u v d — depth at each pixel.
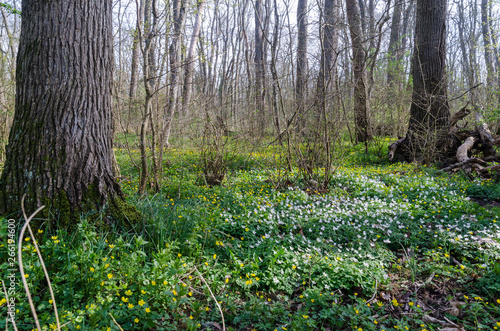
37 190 3.56
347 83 7.89
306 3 15.49
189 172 8.43
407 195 6.81
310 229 4.88
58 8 3.64
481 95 13.50
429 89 10.66
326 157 7.09
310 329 2.94
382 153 11.79
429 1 10.48
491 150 9.80
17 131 3.67
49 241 3.15
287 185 7.33
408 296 3.61
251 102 8.77
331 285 3.54
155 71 6.87
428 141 9.84
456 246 4.44
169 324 2.82
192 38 11.83
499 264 3.78
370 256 4.17
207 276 3.49
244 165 9.27
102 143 4.02
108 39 4.13
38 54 3.63
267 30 16.08
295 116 7.65
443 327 3.09
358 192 6.95
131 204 4.30
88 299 2.87
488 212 5.54
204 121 7.71
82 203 3.77
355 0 12.93
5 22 15.56
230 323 3.04
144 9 11.15
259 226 4.73
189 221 4.36
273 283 3.50
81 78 3.78
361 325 3.06
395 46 15.72
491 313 3.28
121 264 3.32
